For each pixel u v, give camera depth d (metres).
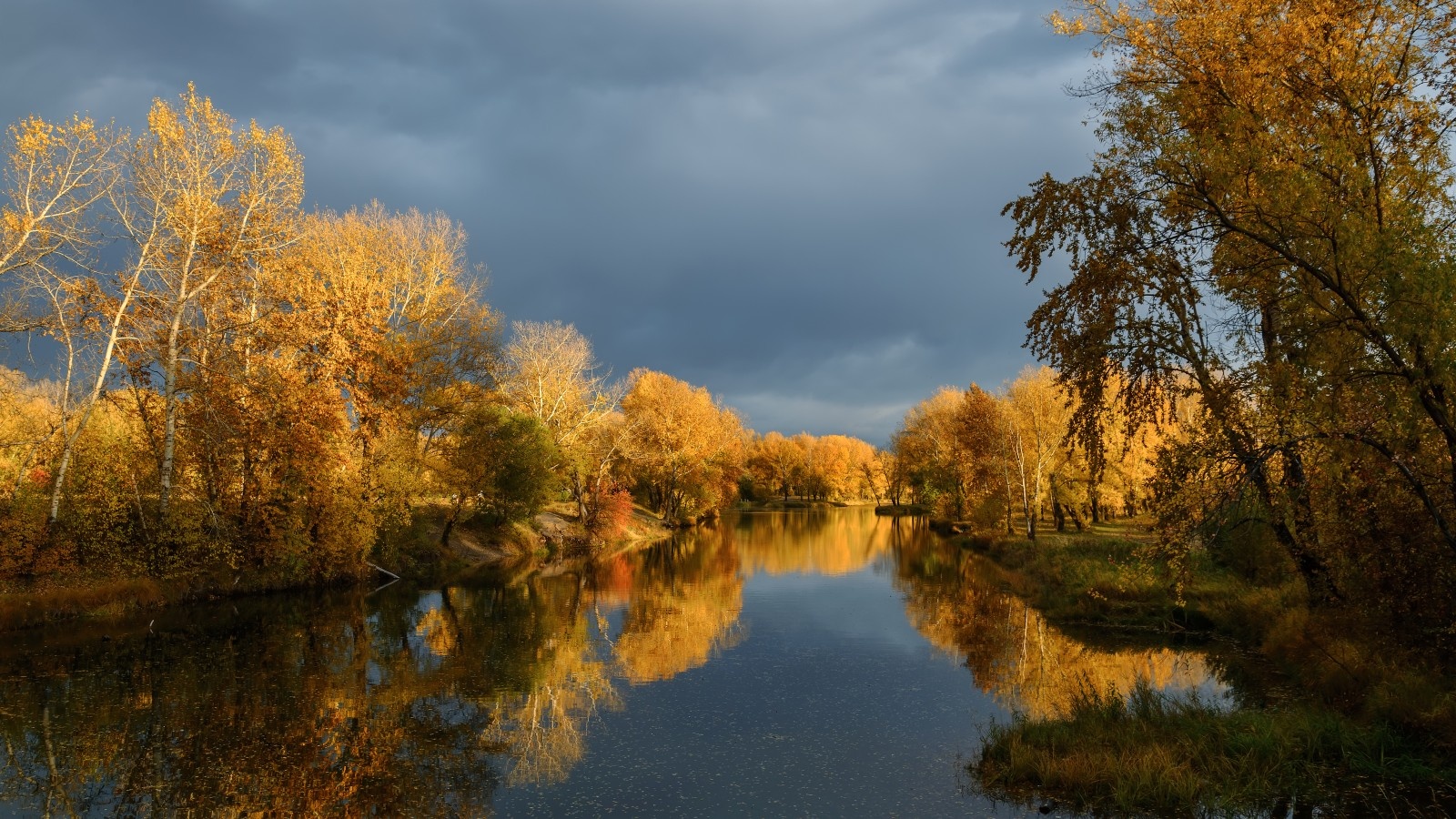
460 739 13.26
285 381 28.69
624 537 55.69
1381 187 11.53
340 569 31.84
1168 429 37.12
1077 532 47.16
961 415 49.28
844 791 10.80
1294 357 12.43
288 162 28.44
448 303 40.25
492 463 40.53
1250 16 12.83
